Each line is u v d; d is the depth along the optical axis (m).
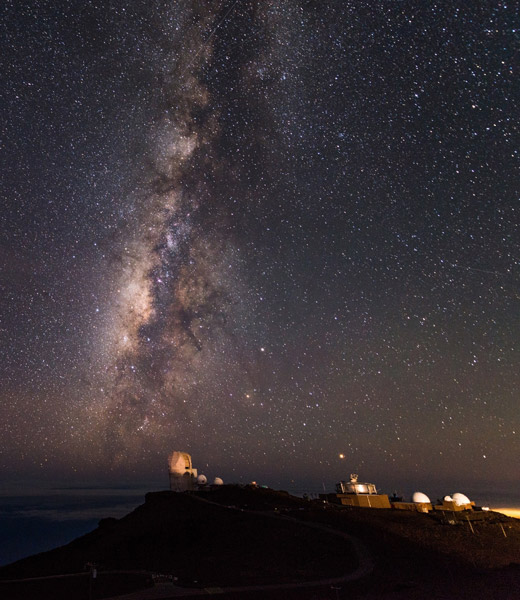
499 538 34.94
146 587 23.47
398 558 27.94
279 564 26.97
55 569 29.03
